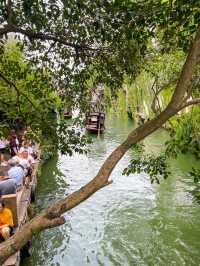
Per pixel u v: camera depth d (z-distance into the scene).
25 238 3.45
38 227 3.46
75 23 6.66
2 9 6.31
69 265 13.84
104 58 7.07
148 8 5.05
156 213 18.67
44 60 7.71
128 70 7.02
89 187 3.54
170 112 3.51
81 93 7.97
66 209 3.51
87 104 8.12
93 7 6.16
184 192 21.53
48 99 8.02
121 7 5.39
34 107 7.75
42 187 22.52
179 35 5.29
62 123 7.99
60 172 25.84
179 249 15.16
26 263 13.87
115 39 6.41
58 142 7.96
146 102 49.41
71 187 22.84
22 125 8.01
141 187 22.38
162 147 33.66
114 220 17.80
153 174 7.27
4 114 7.75
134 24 5.54
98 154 31.80
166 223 17.55
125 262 14.13
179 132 8.20
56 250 14.85
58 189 22.28
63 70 7.73
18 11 6.42
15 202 12.66
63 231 16.39
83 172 26.27
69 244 15.34
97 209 18.95
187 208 19.23
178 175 24.50
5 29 6.09
